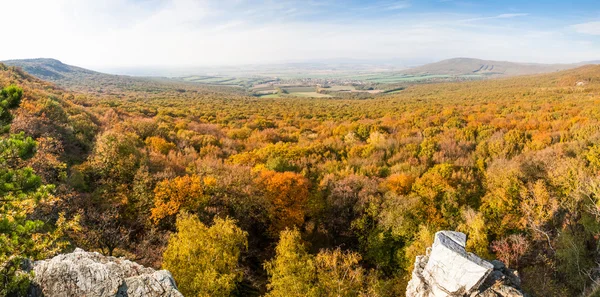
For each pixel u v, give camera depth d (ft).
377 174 160.76
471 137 215.31
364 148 202.59
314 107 450.30
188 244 74.64
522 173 128.98
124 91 529.04
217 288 69.21
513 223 107.65
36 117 130.41
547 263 87.61
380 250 112.88
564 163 125.18
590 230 92.48
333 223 128.77
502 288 53.16
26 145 48.42
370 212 122.93
